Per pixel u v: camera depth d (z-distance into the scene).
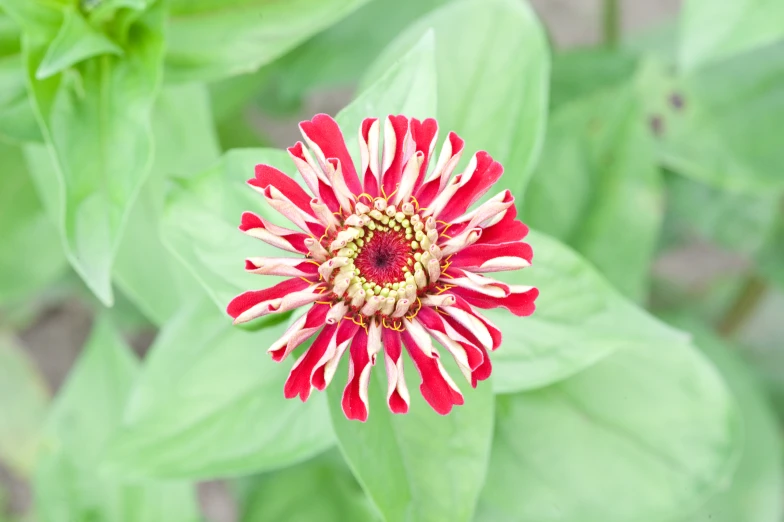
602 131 0.54
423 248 0.42
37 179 0.52
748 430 0.56
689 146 0.58
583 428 0.50
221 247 0.45
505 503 0.50
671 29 0.75
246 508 0.55
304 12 0.48
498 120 0.48
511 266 0.41
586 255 0.53
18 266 0.59
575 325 0.46
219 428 0.47
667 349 0.50
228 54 0.48
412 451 0.44
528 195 0.54
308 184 0.42
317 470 0.55
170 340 0.48
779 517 0.57
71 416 0.53
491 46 0.48
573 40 0.94
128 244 0.51
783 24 0.48
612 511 0.50
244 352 0.48
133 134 0.46
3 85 0.48
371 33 0.63
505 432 0.50
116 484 0.53
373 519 0.54
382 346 0.42
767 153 0.57
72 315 0.86
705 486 0.50
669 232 0.71
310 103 0.90
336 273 0.42
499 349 0.46
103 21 0.47
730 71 0.58
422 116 0.44
